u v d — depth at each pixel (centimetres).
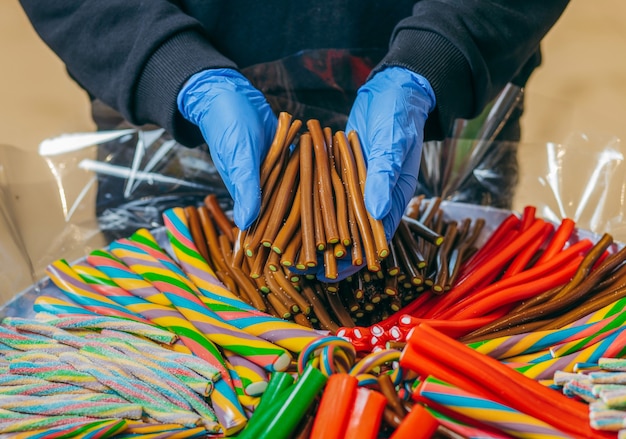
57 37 112
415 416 64
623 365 70
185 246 95
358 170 84
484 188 117
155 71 102
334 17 114
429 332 71
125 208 115
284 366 77
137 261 93
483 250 96
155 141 123
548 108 144
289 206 82
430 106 99
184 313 85
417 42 100
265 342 79
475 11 103
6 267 99
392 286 85
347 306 87
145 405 73
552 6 111
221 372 77
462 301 87
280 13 114
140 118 112
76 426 67
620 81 221
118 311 86
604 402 65
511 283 87
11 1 255
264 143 94
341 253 77
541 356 79
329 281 82
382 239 76
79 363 77
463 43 99
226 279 93
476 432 67
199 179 120
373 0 113
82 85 124
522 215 103
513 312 86
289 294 85
